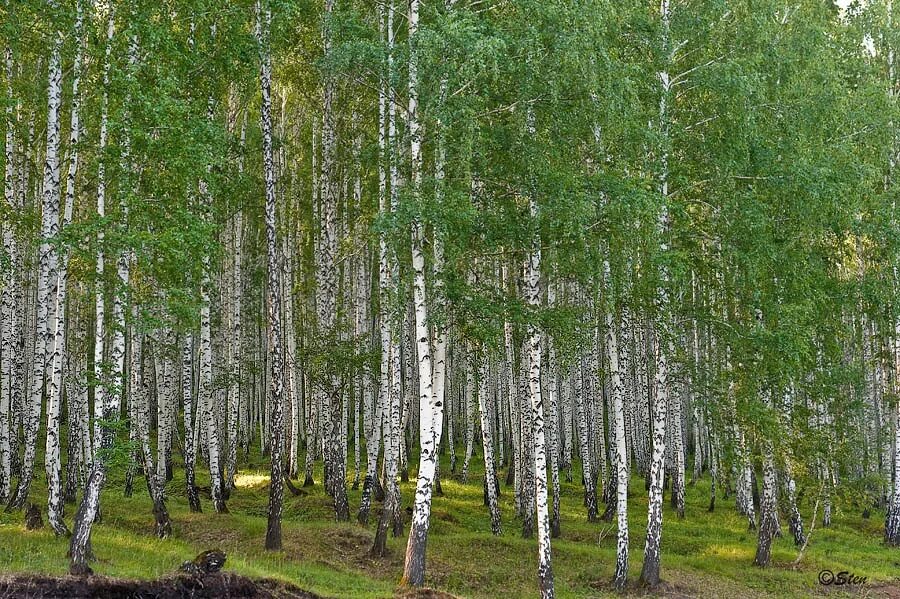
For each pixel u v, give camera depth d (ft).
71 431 70.95
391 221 47.47
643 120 55.31
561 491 100.78
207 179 50.37
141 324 45.06
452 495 91.71
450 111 47.93
